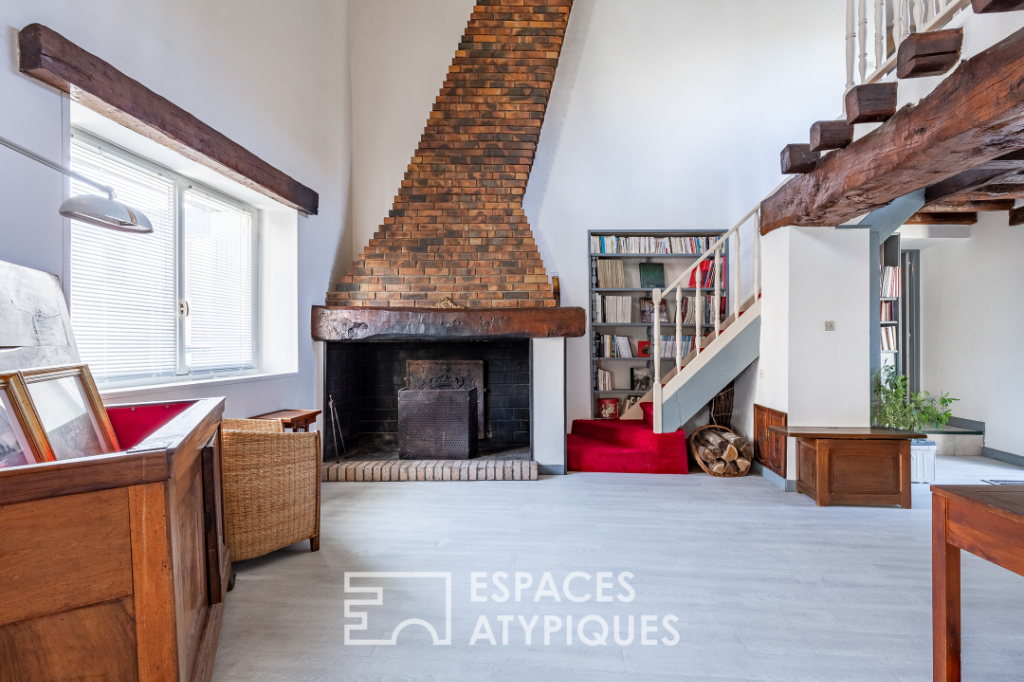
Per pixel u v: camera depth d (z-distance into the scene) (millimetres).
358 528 3414
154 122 2848
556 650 2064
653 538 3242
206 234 3957
